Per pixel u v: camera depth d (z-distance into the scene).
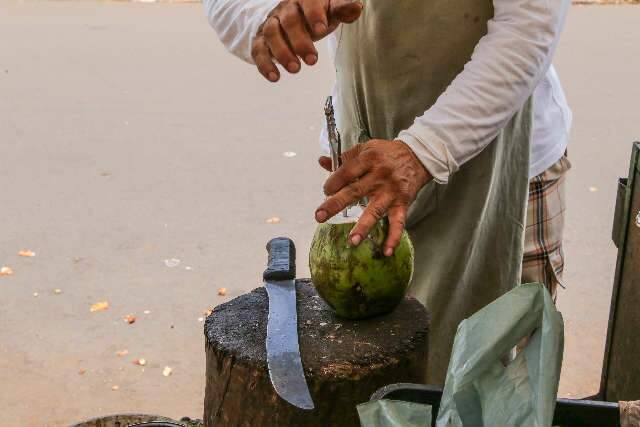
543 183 2.48
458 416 1.30
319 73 7.79
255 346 1.72
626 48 8.53
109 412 3.23
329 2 1.76
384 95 2.20
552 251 2.56
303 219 4.90
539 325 1.33
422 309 1.87
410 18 2.07
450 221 2.24
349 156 1.81
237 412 1.73
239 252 4.50
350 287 1.75
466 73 1.87
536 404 1.24
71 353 3.60
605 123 6.39
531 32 1.84
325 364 1.66
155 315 3.90
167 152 5.95
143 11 10.48
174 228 4.78
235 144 6.09
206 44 8.92
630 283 2.51
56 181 5.45
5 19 10.00
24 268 4.32
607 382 2.72
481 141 1.84
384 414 1.34
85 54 8.55
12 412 3.22
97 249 4.53
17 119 6.63
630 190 2.49
